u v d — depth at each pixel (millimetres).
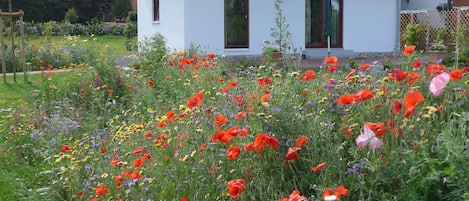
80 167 4598
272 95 4738
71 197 4336
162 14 18141
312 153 3531
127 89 8477
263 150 3564
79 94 8422
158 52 10750
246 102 4930
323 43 17891
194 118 4797
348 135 3617
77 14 42219
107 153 4930
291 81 5723
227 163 3816
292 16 17188
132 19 40938
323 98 4410
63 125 6160
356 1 18031
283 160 3627
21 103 8016
